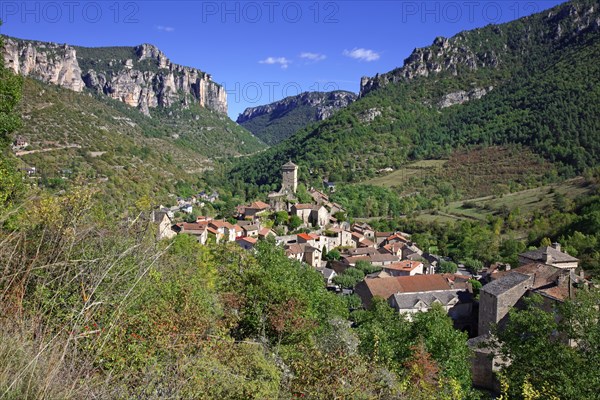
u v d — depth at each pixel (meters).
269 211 96.25
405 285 50.19
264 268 27.70
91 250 8.91
